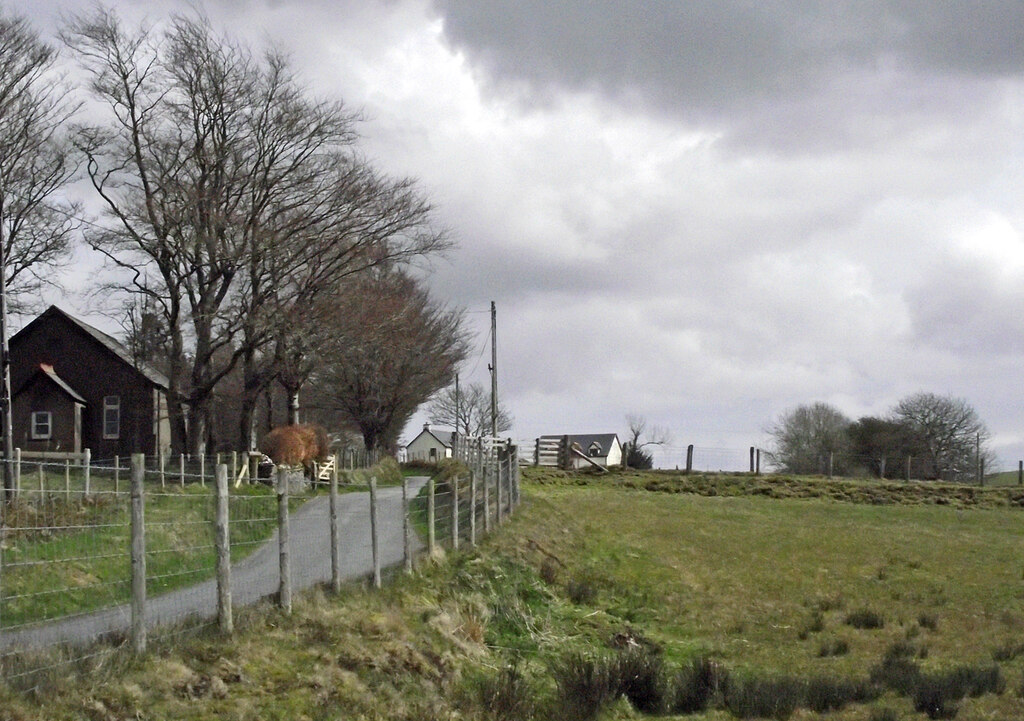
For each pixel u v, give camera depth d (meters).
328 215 43.41
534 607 20.56
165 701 10.84
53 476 27.30
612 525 32.69
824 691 15.95
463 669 15.35
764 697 15.65
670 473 52.19
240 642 12.84
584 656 18.03
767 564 28.02
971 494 45.38
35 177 39.41
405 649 14.58
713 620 22.31
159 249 41.81
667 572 26.27
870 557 29.42
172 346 44.44
